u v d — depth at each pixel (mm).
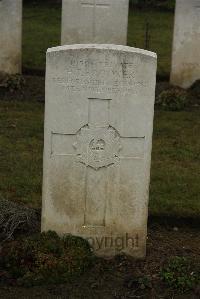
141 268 2877
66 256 2783
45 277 2732
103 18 5270
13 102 5027
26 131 4398
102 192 2883
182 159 4047
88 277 2783
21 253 2785
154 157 4051
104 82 2754
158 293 2715
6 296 2668
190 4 5312
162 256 2980
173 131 4535
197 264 2881
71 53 2721
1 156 3945
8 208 3066
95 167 2850
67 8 5250
